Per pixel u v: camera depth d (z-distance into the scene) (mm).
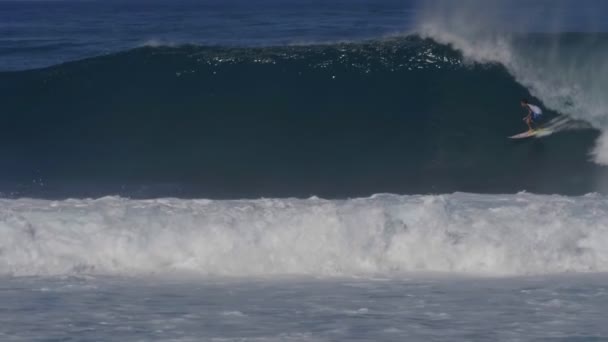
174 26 170250
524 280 34719
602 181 56000
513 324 28188
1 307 30188
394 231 37719
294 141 63156
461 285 33875
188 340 26562
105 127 64562
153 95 66688
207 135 63906
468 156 60562
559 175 57562
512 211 39656
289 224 37906
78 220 38188
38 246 36594
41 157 60906
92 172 58125
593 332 27312
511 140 61938
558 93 64625
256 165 59875
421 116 64625
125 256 36719
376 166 59656
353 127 64375
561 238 37594
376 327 27922
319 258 36875
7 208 39906
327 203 41188
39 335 27016
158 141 63094
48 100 66375
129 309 30062
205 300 31406
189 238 37375
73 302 31000
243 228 37656
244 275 35656
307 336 26984
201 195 53562
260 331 27469
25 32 161125
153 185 55438
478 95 65625
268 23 176500
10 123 64812
